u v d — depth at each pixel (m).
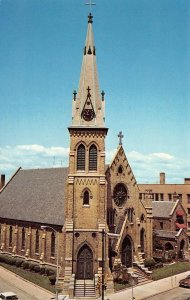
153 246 79.81
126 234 62.75
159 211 87.88
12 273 63.28
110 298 51.66
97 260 56.12
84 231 57.03
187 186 106.62
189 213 105.56
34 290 54.19
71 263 55.72
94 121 59.41
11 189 83.00
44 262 64.06
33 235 68.31
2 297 48.97
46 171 77.81
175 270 68.12
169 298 52.38
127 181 67.44
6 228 75.81
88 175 58.12
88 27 63.28
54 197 68.69
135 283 58.31
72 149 58.84
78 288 53.91
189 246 90.88
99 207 57.47
